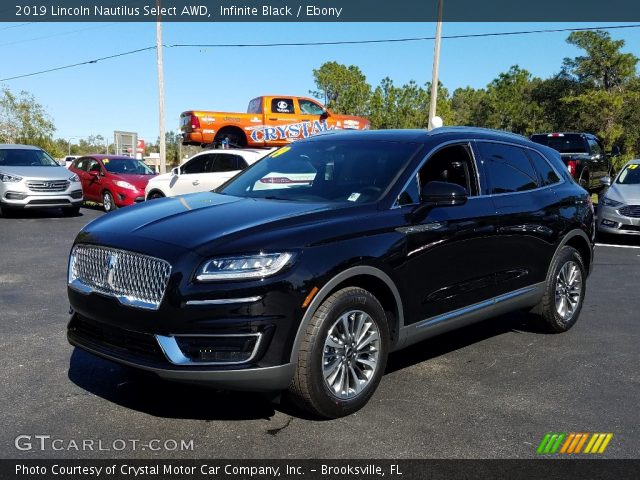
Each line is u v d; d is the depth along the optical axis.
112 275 3.67
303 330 3.55
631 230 11.29
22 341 5.24
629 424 3.83
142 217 4.04
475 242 4.66
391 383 4.46
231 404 4.02
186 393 4.18
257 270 3.42
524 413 3.97
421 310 4.30
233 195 4.71
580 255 5.98
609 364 4.96
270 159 5.30
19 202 14.45
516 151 5.50
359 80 35.34
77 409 3.91
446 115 34.81
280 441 3.52
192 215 3.97
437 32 21.52
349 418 3.84
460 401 4.14
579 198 5.98
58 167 15.62
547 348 5.37
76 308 3.90
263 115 18.19
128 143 26.84
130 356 3.57
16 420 3.74
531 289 5.36
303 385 3.60
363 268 3.81
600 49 48.41
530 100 52.56
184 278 3.40
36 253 9.78
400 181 4.35
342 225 3.84
